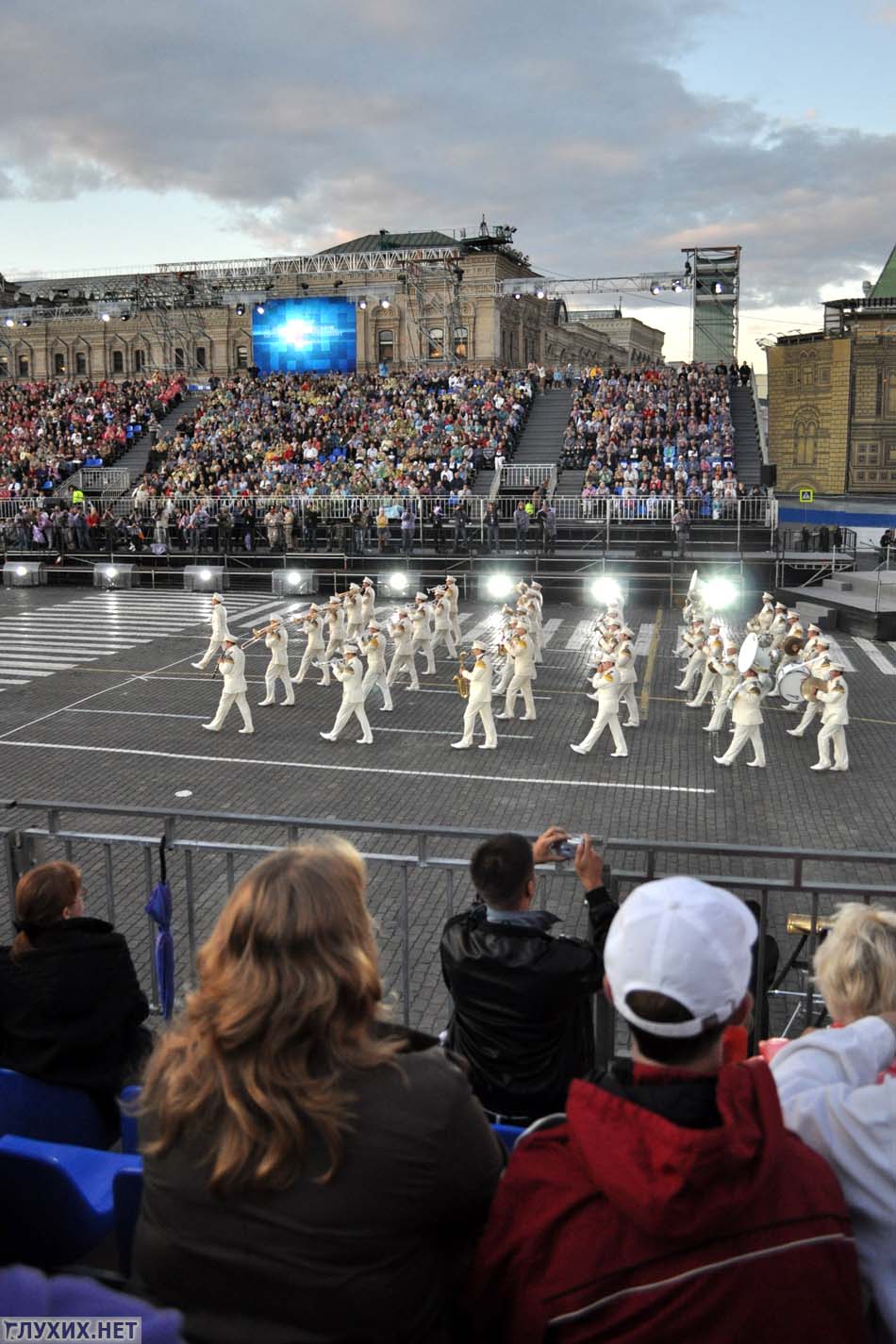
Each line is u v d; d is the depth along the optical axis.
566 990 4.23
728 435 45.94
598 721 18.83
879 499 49.34
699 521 40.66
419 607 25.80
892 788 16.86
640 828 14.90
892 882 12.59
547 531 39.97
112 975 4.52
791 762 18.48
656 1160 2.03
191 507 44.56
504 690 23.34
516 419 49.56
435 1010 9.21
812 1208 2.12
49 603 37.84
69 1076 4.41
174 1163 2.18
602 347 106.56
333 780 17.33
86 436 53.41
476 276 66.00
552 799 16.31
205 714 21.98
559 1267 2.17
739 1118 2.09
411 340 67.69
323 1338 2.12
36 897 4.50
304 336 61.88
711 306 63.31
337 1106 2.09
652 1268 2.08
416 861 6.54
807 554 38.47
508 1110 4.40
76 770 17.75
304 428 49.34
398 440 47.16
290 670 26.70
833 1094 2.58
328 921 2.25
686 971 2.18
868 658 28.03
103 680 25.14
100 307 65.44
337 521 42.97
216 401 54.31
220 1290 2.15
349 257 59.88
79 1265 3.58
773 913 10.88
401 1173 2.13
